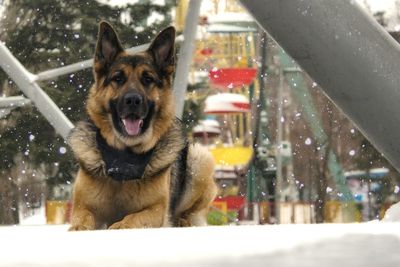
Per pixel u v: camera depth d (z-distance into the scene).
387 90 1.81
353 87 1.83
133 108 5.92
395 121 1.83
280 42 1.85
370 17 1.81
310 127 26.16
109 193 5.98
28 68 24.14
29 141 23.38
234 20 24.34
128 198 6.01
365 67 1.80
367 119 1.86
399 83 1.80
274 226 2.51
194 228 2.44
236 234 1.83
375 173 27.05
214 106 21.55
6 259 1.41
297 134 29.20
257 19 1.84
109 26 6.46
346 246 1.57
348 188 26.80
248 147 21.95
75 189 6.14
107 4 24.11
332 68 1.82
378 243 1.60
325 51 1.81
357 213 27.05
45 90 21.83
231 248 1.54
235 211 22.00
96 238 1.78
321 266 1.50
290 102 28.95
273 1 1.78
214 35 25.22
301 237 1.63
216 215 16.89
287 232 1.83
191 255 1.48
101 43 6.43
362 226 2.17
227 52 25.08
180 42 9.72
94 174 5.95
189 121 24.73
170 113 6.37
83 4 24.09
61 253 1.46
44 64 24.16
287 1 1.78
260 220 24.62
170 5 24.27
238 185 24.98
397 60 1.80
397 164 1.92
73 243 1.64
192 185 7.36
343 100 1.86
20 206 25.38
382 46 1.80
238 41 25.03
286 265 1.49
